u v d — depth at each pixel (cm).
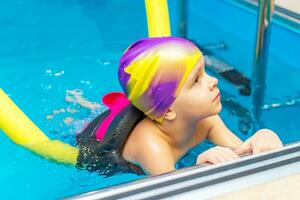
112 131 156
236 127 192
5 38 291
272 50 252
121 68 141
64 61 262
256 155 96
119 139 151
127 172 154
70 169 160
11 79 241
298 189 88
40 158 164
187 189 87
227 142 155
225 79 234
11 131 157
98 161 157
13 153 171
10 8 341
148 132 144
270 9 187
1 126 158
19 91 229
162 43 135
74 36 296
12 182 156
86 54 271
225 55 260
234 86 226
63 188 151
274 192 87
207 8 308
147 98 137
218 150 116
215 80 139
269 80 226
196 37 283
